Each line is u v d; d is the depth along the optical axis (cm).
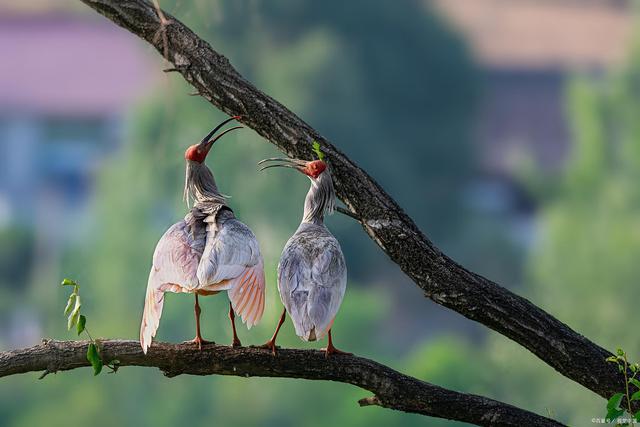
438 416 659
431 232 3916
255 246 643
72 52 4878
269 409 2484
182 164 1134
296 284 645
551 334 686
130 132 3053
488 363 2139
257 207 2408
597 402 1838
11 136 4641
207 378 2528
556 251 2991
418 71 3903
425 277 689
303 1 3447
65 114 4659
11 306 3241
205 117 1432
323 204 688
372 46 3772
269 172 2412
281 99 3334
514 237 4181
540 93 5203
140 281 2609
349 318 3069
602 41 5322
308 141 702
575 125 3597
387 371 653
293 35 3447
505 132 5009
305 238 665
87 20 5038
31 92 4700
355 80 3581
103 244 2706
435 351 2784
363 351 3077
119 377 2478
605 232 2978
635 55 3441
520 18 5516
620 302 2775
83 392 2462
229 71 704
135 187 2697
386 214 694
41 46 4928
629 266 2812
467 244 3944
